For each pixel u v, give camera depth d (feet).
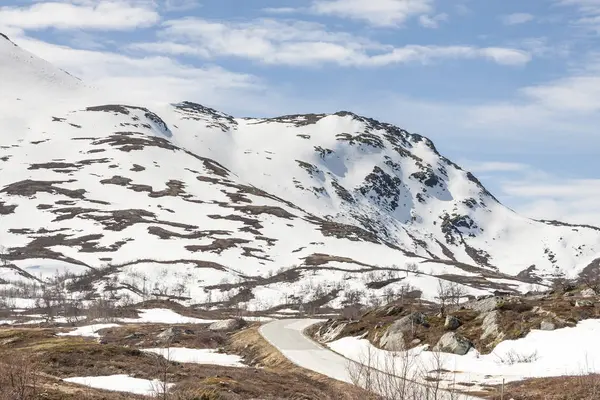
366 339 232.32
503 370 162.40
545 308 199.21
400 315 253.24
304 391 145.89
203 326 371.56
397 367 164.14
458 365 173.17
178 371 159.43
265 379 158.61
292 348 232.73
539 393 129.18
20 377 98.17
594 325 182.80
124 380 141.08
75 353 173.88
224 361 231.71
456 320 208.95
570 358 161.99
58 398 102.68
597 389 123.24
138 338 300.40
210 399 118.42
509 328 191.83
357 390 73.36
